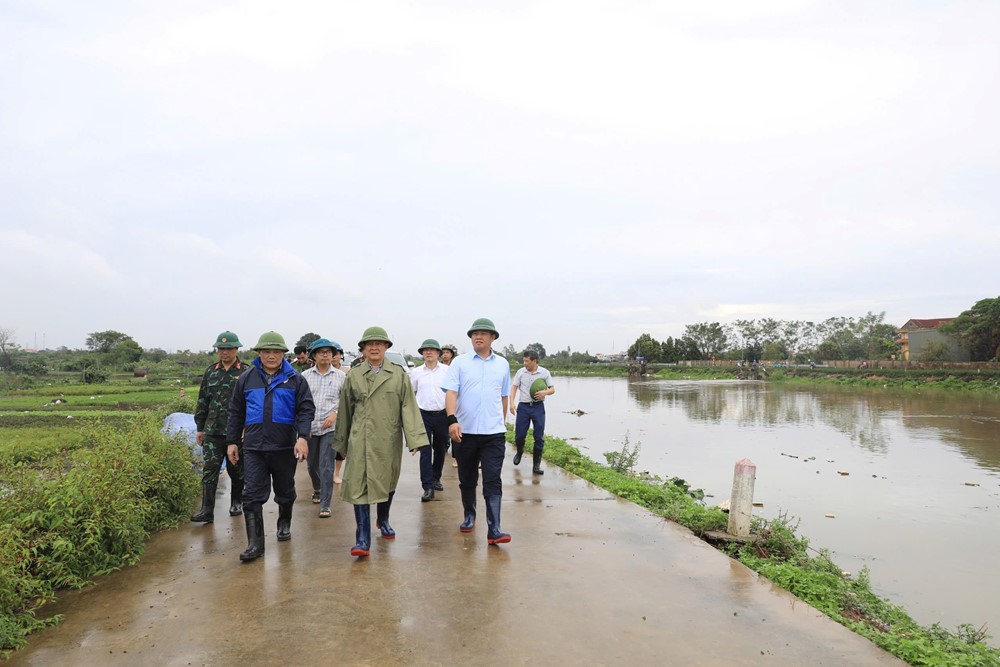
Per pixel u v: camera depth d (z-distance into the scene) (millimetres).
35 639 3816
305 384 5762
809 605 4570
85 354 70688
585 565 5301
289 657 3545
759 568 5598
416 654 3594
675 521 7016
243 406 5688
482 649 3672
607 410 29875
